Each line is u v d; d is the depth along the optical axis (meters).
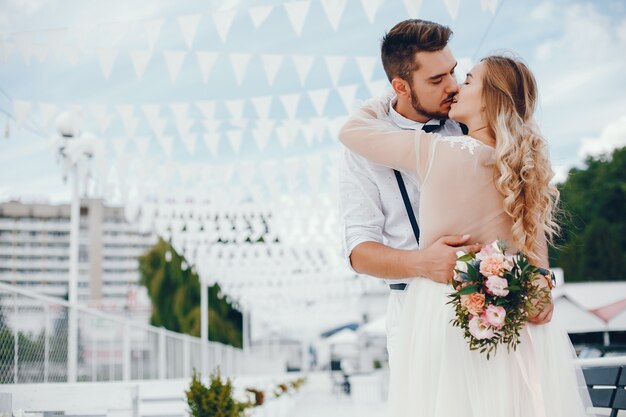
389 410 2.65
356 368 39.50
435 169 2.62
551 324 2.61
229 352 21.75
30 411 4.51
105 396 4.54
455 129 3.07
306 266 15.55
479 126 2.69
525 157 2.54
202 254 13.46
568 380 2.55
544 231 2.66
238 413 6.48
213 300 37.56
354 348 39.44
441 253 2.55
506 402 2.43
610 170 30.86
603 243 28.25
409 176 2.93
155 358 11.91
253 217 11.70
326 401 21.62
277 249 13.87
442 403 2.48
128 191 8.26
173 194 9.86
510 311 2.40
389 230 3.02
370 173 2.94
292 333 38.81
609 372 3.54
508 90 2.63
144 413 7.82
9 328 6.28
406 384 2.62
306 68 5.36
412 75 2.91
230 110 6.62
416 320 2.61
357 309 35.62
